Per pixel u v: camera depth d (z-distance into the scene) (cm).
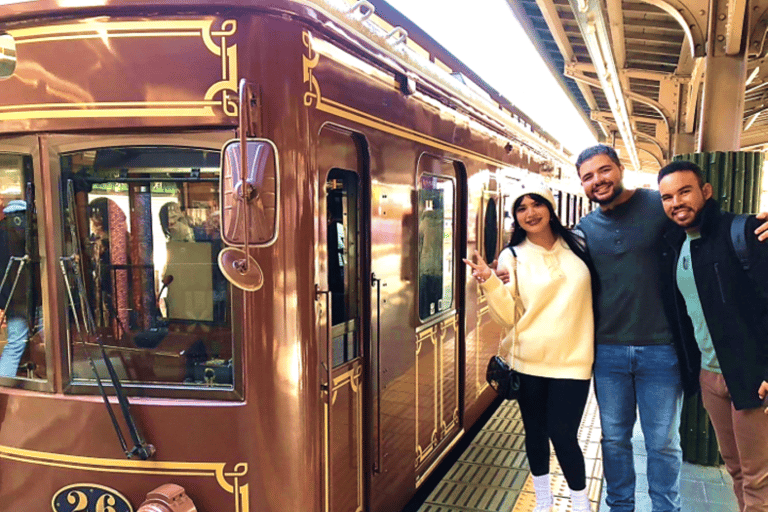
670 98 951
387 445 298
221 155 204
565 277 279
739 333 241
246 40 206
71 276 221
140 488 218
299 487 215
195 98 208
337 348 257
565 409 280
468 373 429
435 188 362
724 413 262
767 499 247
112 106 211
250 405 212
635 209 281
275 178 193
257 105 206
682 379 280
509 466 408
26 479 228
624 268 279
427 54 373
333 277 255
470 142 413
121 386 219
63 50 212
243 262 198
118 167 218
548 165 700
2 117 221
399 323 311
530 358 283
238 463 213
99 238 221
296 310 213
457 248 407
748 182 392
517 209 286
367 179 269
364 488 278
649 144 1797
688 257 259
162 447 215
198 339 219
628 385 290
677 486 286
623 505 295
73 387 222
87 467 221
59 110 214
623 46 743
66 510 226
